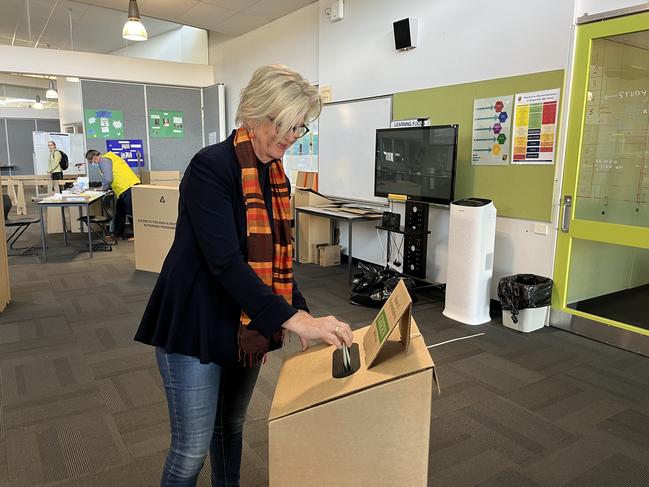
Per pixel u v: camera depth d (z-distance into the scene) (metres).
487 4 3.70
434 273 4.49
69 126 11.28
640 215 2.97
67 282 4.59
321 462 0.93
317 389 0.95
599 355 2.97
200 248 1.05
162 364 1.12
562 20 3.22
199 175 1.03
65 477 1.81
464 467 1.88
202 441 1.14
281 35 6.36
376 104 4.85
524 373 2.71
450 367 2.78
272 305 1.01
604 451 2.00
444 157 3.88
